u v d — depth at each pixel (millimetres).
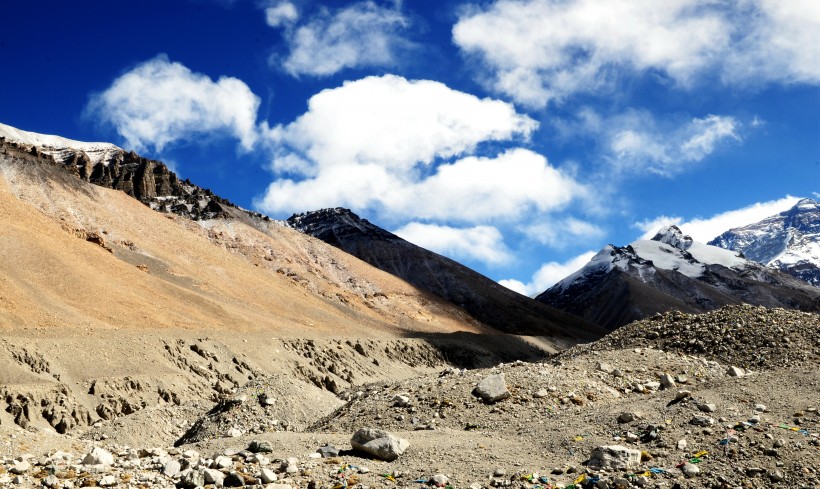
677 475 17031
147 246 141250
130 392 57844
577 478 17203
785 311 36906
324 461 19250
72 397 52594
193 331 81125
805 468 16438
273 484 16953
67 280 88750
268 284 154625
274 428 30188
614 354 33188
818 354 31344
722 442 18234
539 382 27781
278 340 90375
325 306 161375
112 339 67000
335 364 93062
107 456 18266
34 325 67750
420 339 126875
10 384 50500
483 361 133625
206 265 148000
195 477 16922
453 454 19344
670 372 30969
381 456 19531
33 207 125438
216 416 31375
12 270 82875
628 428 20375
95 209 144375
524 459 18891
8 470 16516
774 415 19906
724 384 23578
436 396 27031
